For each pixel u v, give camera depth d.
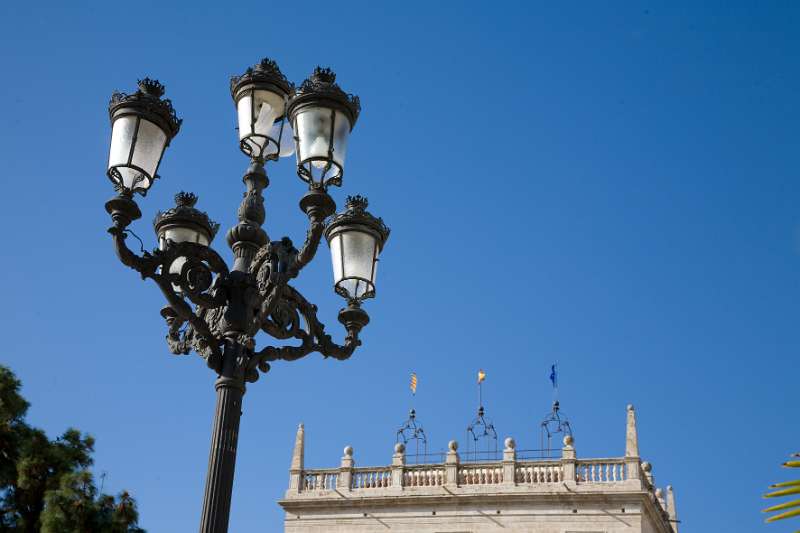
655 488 47.28
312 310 12.79
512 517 42.31
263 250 11.65
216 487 10.65
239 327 11.59
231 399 11.21
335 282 13.05
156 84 11.48
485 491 42.97
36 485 23.20
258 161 13.09
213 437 11.00
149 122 11.15
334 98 11.04
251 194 12.96
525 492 42.31
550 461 42.94
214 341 11.50
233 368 11.38
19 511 23.25
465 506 43.12
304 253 10.91
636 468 41.75
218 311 11.95
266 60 12.27
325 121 10.98
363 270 12.98
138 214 11.05
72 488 22.61
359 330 13.24
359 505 44.41
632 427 42.72
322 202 10.90
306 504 44.97
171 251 11.22
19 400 24.00
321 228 10.87
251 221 12.74
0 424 23.28
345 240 13.09
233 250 12.69
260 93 12.11
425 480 44.31
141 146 11.05
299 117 11.09
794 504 5.36
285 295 12.28
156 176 11.27
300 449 46.50
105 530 22.41
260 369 11.96
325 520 44.66
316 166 11.02
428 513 43.47
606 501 41.50
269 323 12.05
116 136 11.12
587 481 42.12
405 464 44.88
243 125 12.15
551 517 41.88
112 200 10.92
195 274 11.42
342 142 11.11
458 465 44.16
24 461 22.95
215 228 14.75
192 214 14.52
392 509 44.00
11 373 24.14
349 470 45.25
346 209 13.22
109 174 11.11
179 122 11.52
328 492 44.97
